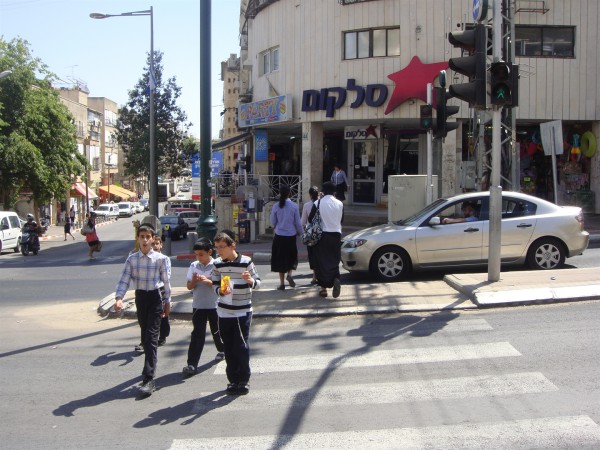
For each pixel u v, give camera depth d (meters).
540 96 21.59
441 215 11.27
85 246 32.78
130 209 74.75
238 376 5.96
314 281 11.12
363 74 22.67
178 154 46.16
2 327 9.46
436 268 11.15
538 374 6.07
